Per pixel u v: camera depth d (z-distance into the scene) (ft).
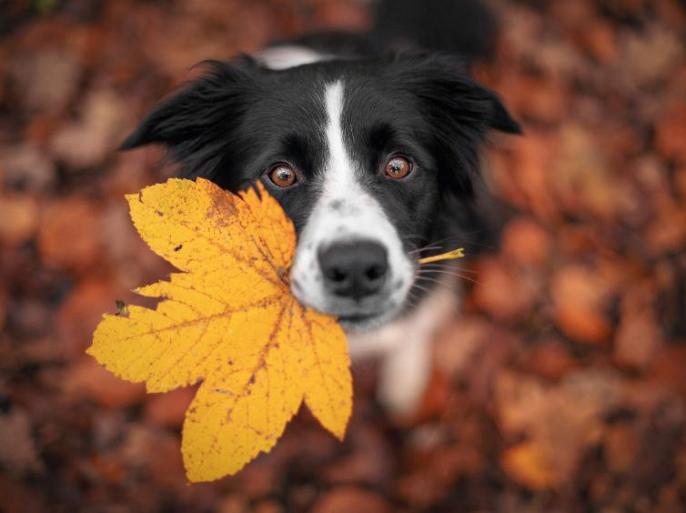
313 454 1.74
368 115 1.32
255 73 1.42
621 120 2.37
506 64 2.39
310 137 1.30
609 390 1.85
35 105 2.11
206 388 0.86
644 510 1.71
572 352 1.94
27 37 2.21
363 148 1.31
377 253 1.11
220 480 1.67
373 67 1.41
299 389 0.90
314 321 0.95
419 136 1.38
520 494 1.74
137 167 2.01
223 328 0.90
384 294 1.13
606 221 2.14
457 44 2.22
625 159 2.29
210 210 0.91
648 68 2.48
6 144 2.04
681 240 2.13
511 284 1.97
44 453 1.65
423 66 1.45
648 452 1.77
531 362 1.91
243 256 0.93
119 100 2.14
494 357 1.90
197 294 0.89
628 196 2.20
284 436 1.74
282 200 1.30
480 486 1.74
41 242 1.91
